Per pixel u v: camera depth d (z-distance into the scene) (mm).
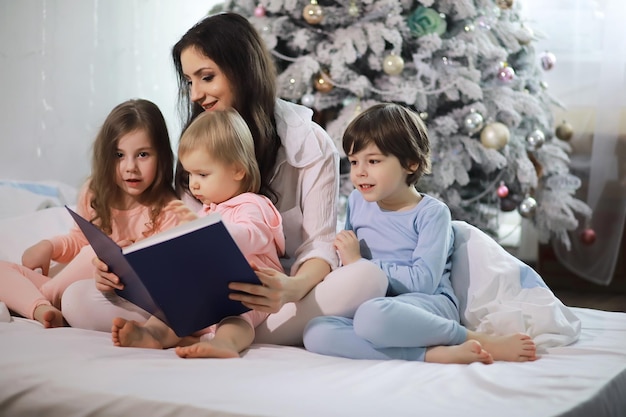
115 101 3072
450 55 2883
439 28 2871
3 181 2693
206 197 1761
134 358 1443
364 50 2811
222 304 1546
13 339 1544
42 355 1440
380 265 1767
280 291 1559
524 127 3131
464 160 2932
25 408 1321
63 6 2896
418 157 1792
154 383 1305
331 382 1336
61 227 2244
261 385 1306
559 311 1705
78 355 1439
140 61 3143
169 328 1612
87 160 3004
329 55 2844
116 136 1894
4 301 1824
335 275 1671
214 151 1721
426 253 1742
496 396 1286
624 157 3359
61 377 1338
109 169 1918
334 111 3027
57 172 2945
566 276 3555
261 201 1729
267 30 2887
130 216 1944
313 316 1657
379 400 1243
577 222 3289
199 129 1734
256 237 1659
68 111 2949
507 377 1382
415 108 2916
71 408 1281
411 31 2879
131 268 1439
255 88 1869
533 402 1251
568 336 1658
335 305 1645
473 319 1757
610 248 3389
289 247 1883
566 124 3381
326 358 1534
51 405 1299
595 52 3412
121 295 1674
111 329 1702
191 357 1476
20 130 2846
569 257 3467
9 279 1826
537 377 1391
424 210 1804
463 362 1504
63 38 2910
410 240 1807
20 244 2113
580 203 3307
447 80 2871
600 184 3385
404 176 1807
